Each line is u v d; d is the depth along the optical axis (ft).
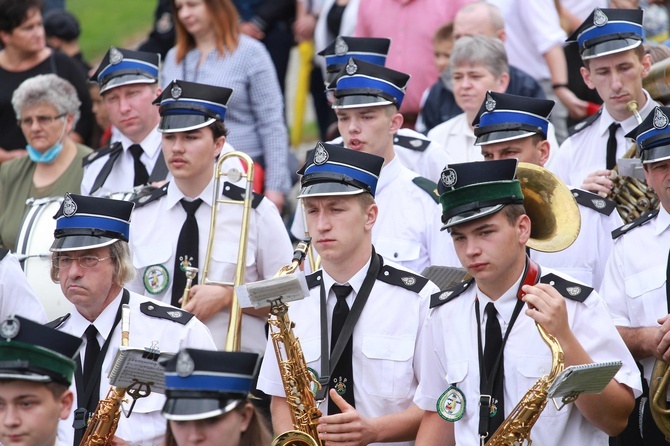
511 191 54.34
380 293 60.54
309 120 139.44
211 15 93.66
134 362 53.83
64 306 72.84
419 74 99.30
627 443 63.87
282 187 94.48
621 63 71.97
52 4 130.93
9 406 49.47
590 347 54.85
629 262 63.31
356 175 59.62
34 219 75.46
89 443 56.13
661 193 62.13
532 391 52.65
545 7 97.40
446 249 72.13
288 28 119.65
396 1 100.63
